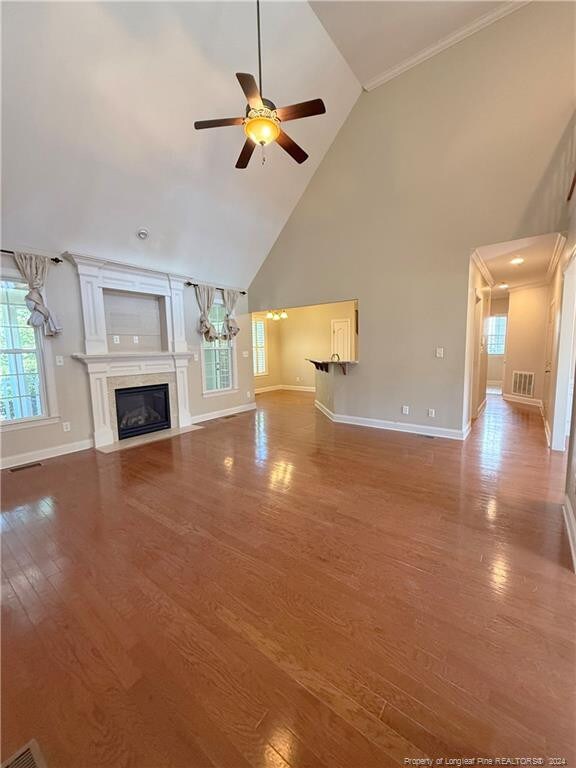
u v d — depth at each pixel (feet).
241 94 12.35
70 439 14.02
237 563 6.68
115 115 10.90
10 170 10.49
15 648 4.86
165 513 8.75
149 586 6.09
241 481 10.74
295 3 10.93
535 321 21.77
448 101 13.10
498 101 12.10
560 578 6.06
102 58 9.63
